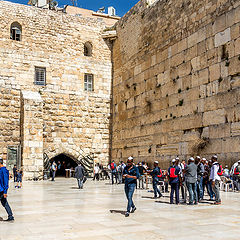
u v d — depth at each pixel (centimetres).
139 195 1529
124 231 752
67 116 2920
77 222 858
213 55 1888
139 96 2642
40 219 902
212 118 1858
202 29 1984
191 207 1130
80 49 3050
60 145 2864
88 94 3028
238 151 1666
